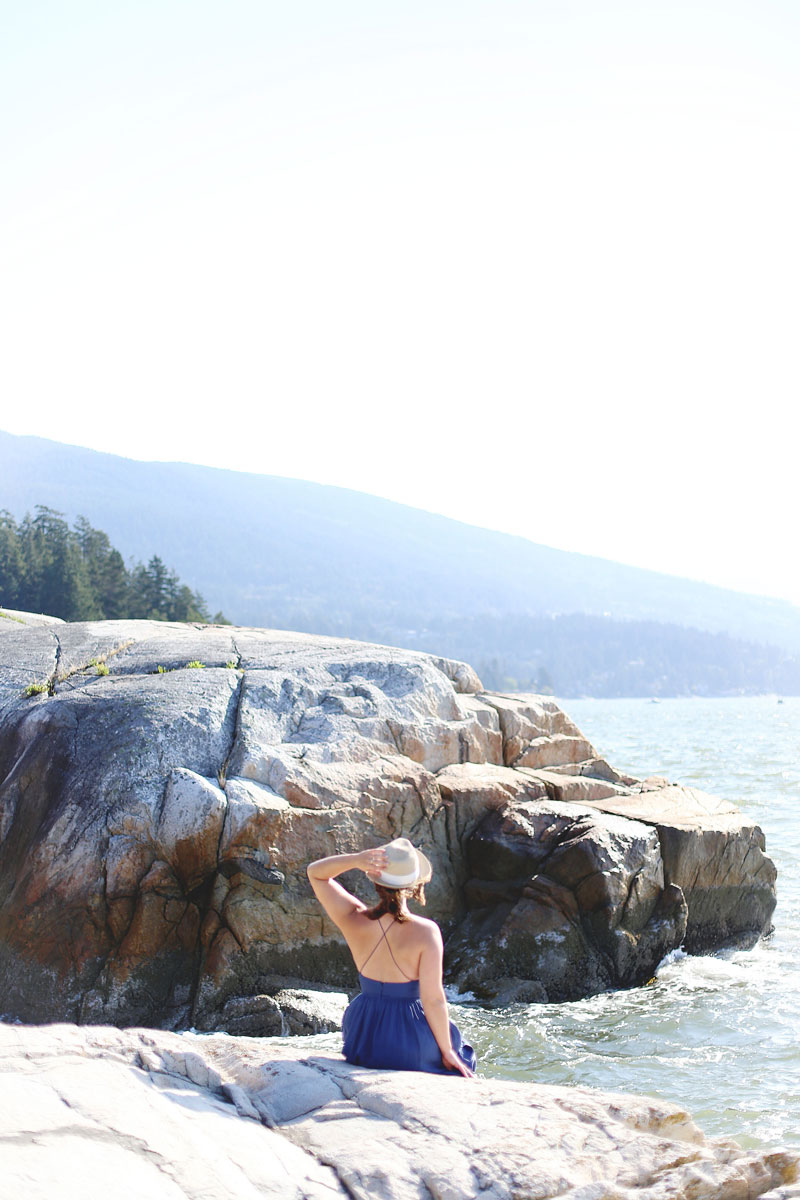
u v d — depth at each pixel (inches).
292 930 472.4
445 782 573.0
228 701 555.5
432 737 604.4
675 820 569.0
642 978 519.2
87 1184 130.3
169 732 516.1
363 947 215.8
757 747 2388.0
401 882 216.1
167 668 628.7
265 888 470.6
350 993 481.1
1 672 629.6
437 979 209.6
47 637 725.3
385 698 609.3
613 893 513.0
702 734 3243.1
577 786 618.2
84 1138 142.8
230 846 470.9
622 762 1865.2
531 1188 150.6
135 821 474.6
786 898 681.6
